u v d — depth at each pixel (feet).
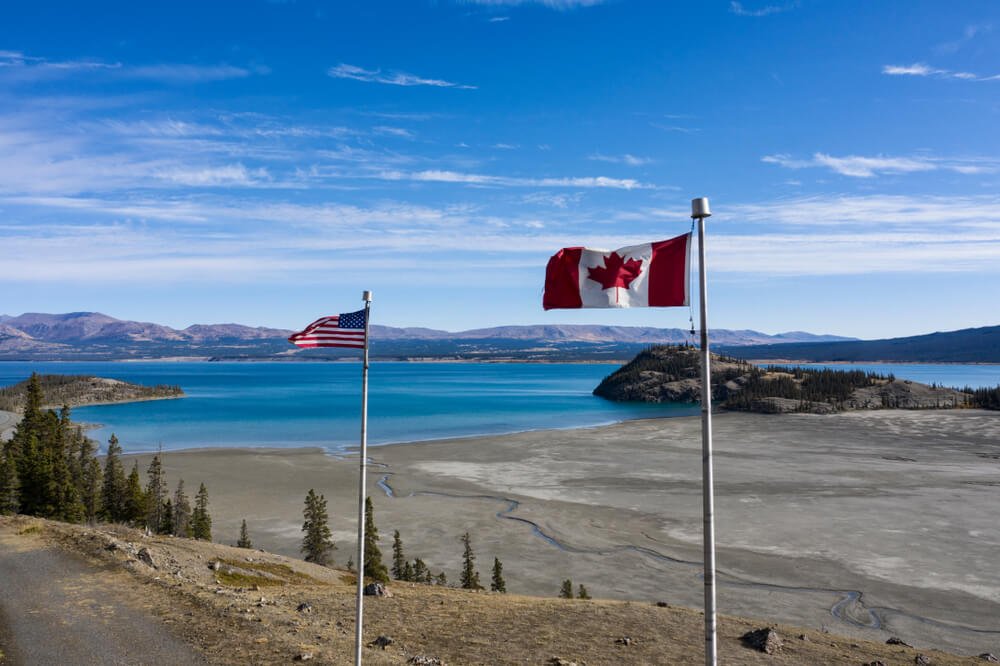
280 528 220.23
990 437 468.34
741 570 178.40
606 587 167.22
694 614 105.81
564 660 77.25
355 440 444.14
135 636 77.36
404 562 175.83
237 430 505.25
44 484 224.74
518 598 117.19
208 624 81.61
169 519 222.69
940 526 220.43
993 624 143.43
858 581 169.27
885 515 234.99
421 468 331.57
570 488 283.59
